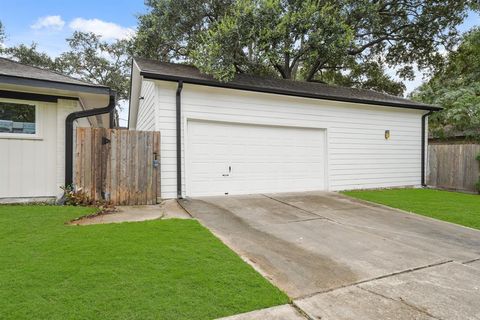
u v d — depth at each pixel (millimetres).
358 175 9812
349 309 2463
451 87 16688
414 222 5676
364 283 2980
